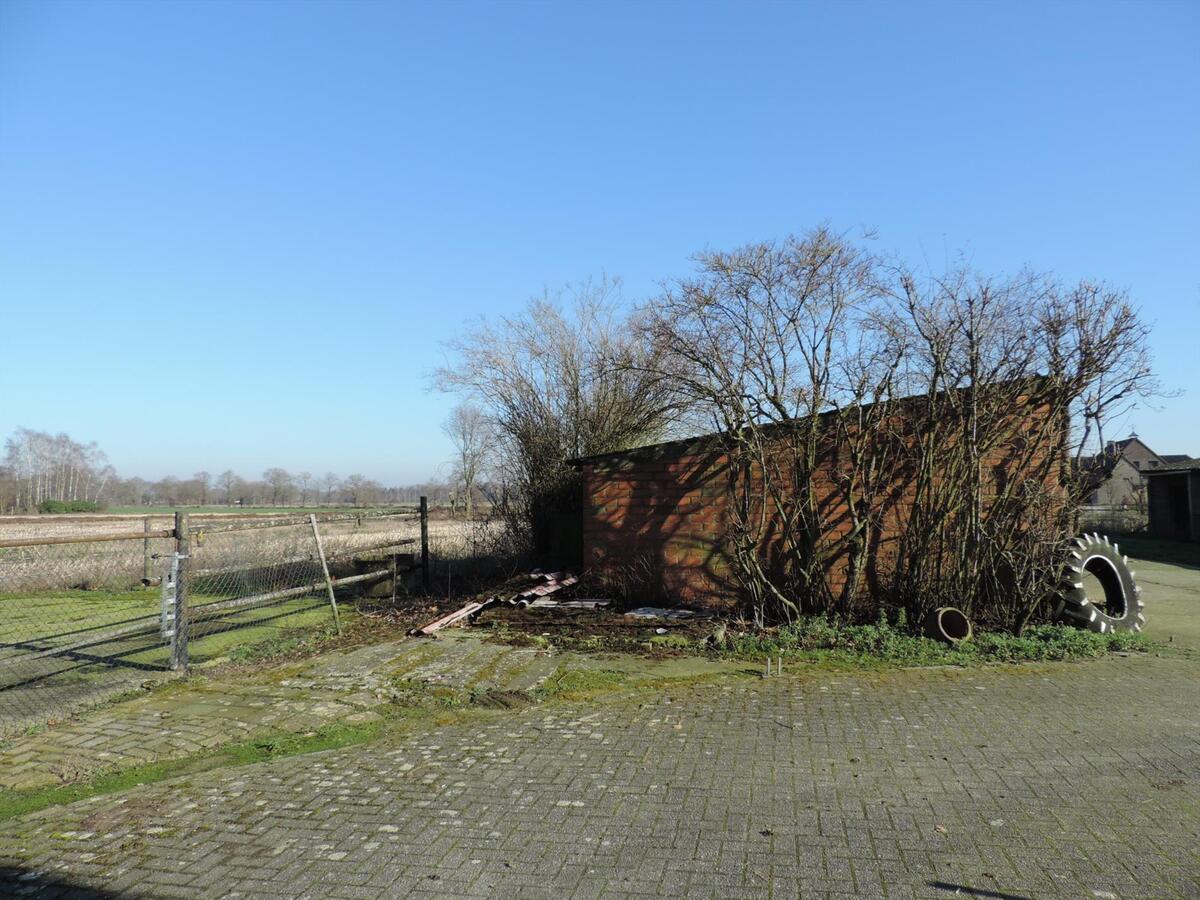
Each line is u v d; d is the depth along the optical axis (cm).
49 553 1594
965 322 834
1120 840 360
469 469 2630
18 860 371
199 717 593
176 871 356
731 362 872
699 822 393
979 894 317
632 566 1038
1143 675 686
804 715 574
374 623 994
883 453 891
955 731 528
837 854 355
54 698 652
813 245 855
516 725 570
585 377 1452
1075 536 870
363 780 465
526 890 332
